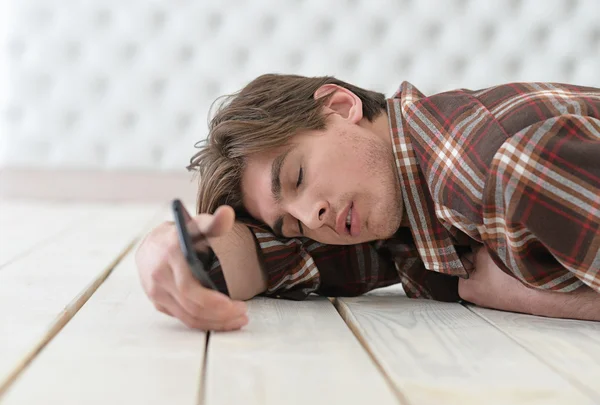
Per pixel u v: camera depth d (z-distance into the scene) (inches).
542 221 33.1
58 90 121.4
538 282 36.9
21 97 121.2
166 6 120.8
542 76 118.6
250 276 42.1
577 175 32.7
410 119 40.4
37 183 123.1
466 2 119.0
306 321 35.9
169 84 122.0
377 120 43.9
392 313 38.9
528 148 33.4
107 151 123.0
